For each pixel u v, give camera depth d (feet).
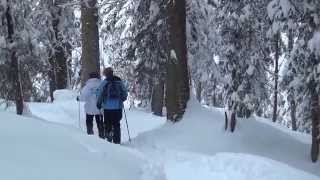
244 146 42.68
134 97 74.18
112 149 24.49
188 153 35.73
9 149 18.49
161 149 38.70
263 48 52.85
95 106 43.37
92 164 20.18
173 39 46.24
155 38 62.54
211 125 44.52
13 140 19.95
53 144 21.30
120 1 69.72
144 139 43.14
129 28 66.59
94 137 26.00
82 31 66.33
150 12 58.80
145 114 63.10
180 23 46.14
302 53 42.98
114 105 40.47
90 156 21.48
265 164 31.07
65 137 23.43
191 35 59.26
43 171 17.04
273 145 44.73
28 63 50.19
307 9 41.68
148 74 67.46
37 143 20.68
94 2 65.16
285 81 47.70
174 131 44.01
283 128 59.77
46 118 59.06
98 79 44.55
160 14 57.36
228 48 47.57
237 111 45.85
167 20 48.32
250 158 32.09
